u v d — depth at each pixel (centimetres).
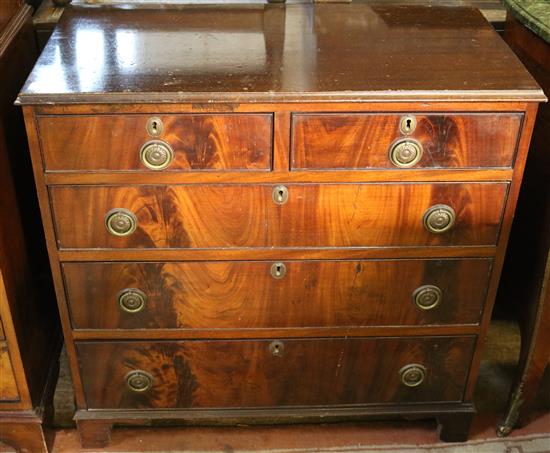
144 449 192
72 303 168
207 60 156
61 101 141
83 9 179
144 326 172
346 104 144
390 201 157
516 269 196
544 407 205
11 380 177
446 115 147
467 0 203
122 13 178
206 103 143
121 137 147
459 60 158
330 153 151
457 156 152
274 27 173
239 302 170
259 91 143
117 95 142
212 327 173
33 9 200
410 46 164
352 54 160
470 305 173
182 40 165
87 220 157
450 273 168
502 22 203
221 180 153
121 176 151
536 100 145
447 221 160
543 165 177
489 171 154
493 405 205
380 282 168
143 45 162
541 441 196
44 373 191
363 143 150
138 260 163
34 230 187
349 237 162
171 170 151
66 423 197
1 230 161
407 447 194
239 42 165
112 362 177
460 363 182
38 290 189
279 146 149
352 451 192
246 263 164
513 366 216
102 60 154
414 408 189
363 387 185
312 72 151
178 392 183
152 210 156
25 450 189
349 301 171
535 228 181
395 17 180
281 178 153
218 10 182
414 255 165
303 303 171
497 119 149
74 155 149
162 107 143
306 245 162
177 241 161
